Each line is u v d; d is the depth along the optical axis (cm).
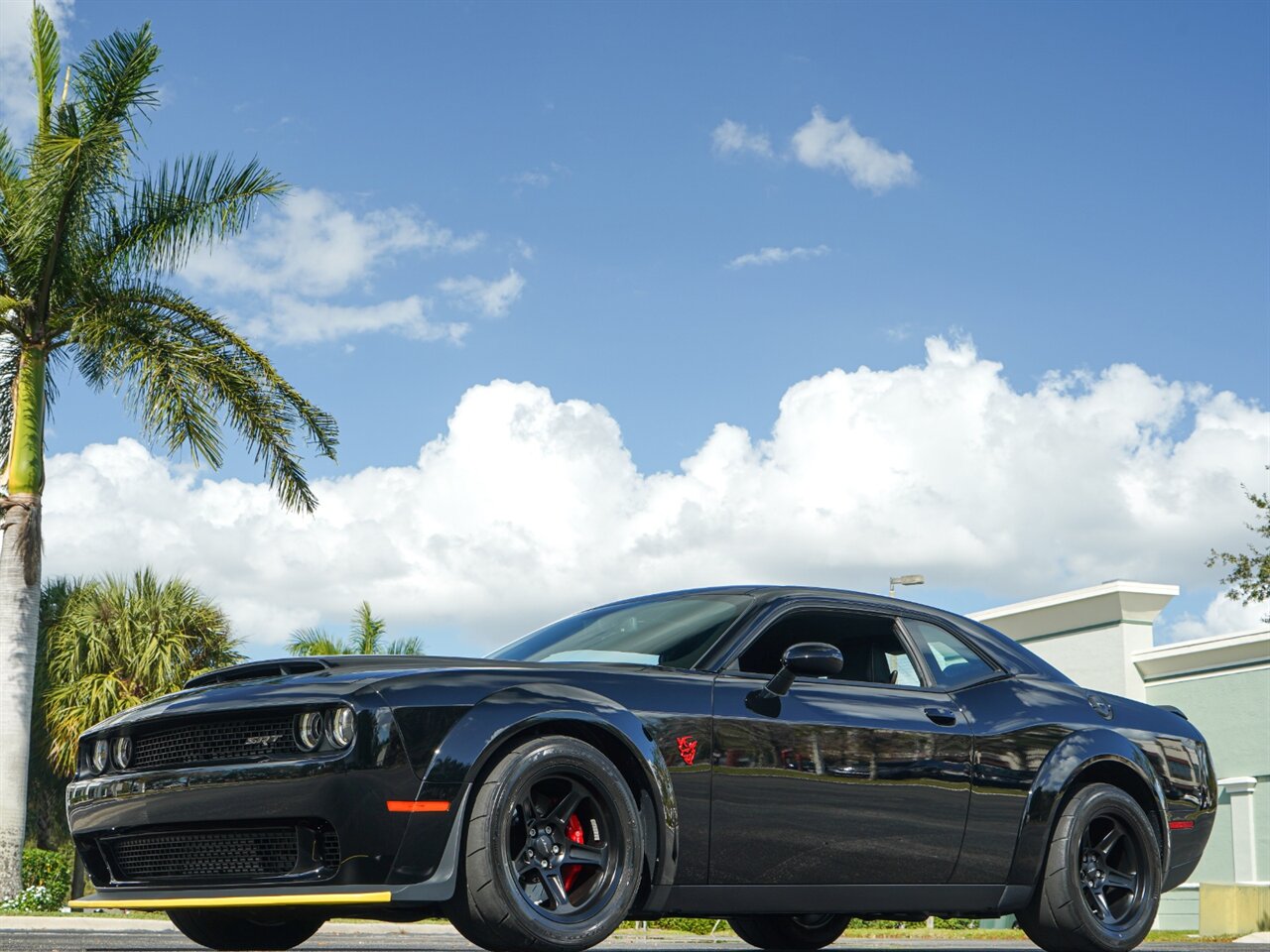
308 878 399
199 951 565
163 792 425
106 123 1555
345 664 435
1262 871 1973
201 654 2188
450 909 402
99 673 2111
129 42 1605
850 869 475
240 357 1712
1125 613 2219
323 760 395
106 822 443
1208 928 1431
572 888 424
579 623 525
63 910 1496
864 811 477
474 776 399
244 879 412
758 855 452
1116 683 2216
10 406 1717
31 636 1588
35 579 1598
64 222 1590
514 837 410
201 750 427
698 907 442
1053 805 525
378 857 390
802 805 462
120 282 1666
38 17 1653
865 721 486
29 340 1628
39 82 1659
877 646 529
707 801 441
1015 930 1811
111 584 2175
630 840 420
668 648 483
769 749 458
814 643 466
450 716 404
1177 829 567
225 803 410
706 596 518
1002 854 515
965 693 531
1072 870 527
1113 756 547
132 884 443
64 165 1553
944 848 498
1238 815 2020
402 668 427
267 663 446
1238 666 2059
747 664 483
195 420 1628
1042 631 2384
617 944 1064
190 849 431
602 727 424
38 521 1608
